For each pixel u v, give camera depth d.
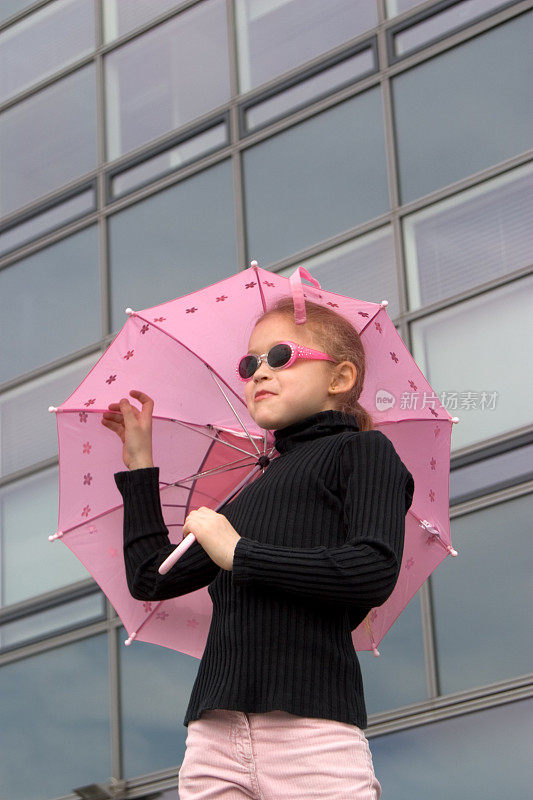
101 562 5.39
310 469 4.23
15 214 16.22
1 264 16.11
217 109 14.70
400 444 5.32
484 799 10.36
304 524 4.12
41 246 15.81
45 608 14.02
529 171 12.01
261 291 5.25
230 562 3.94
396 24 13.45
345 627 4.14
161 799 12.40
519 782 10.24
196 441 5.39
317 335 4.67
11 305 15.81
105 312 14.83
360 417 4.80
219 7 15.15
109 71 15.98
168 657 12.97
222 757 3.97
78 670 13.50
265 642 3.97
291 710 3.86
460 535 11.38
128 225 15.03
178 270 14.38
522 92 12.31
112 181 15.43
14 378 15.38
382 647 11.40
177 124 15.06
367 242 12.92
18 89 16.88
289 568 3.88
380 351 5.11
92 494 5.36
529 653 10.62
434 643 11.13
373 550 3.92
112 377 5.34
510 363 11.58
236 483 5.37
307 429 4.48
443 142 12.72
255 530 4.15
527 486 11.11
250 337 4.82
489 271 11.98
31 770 13.43
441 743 10.76
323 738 3.87
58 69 16.55
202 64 15.08
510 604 10.88
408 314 12.33
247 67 14.65
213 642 4.12
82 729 13.23
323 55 13.99
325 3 14.20
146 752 12.71
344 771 3.85
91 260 15.25
